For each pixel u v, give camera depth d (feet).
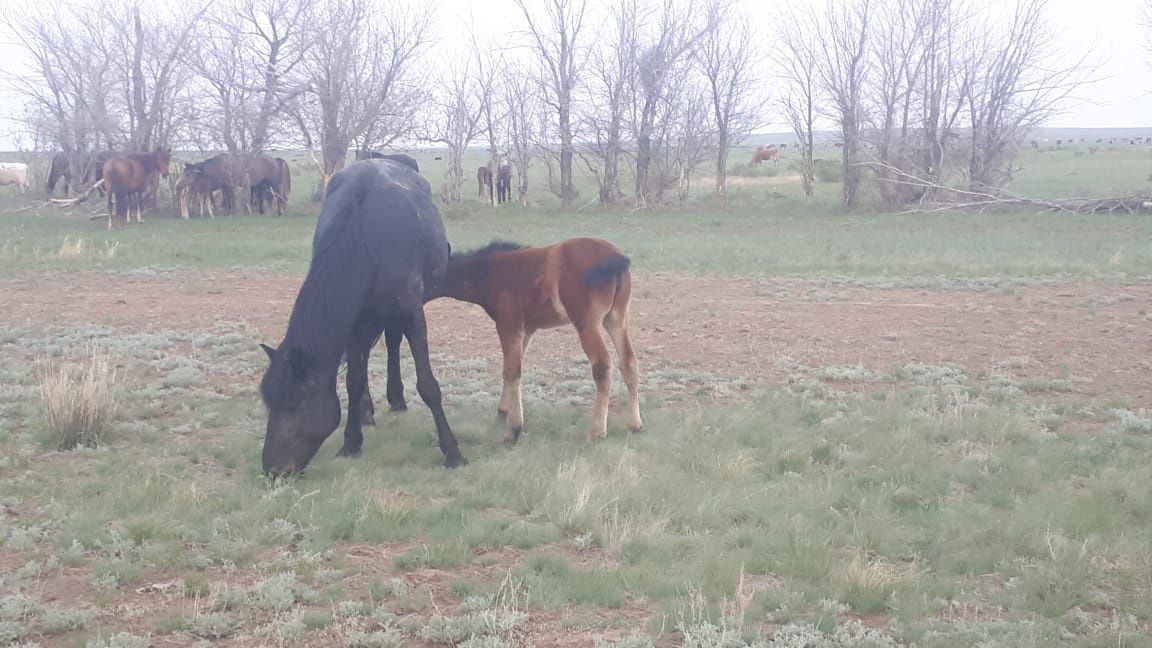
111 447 24.68
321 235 23.52
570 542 19.07
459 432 26.50
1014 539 18.72
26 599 15.66
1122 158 202.28
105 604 15.89
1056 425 27.20
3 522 19.17
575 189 132.05
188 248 69.97
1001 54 108.99
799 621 15.53
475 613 15.62
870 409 28.53
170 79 111.14
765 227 91.15
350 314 22.57
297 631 14.90
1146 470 22.53
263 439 25.34
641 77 116.47
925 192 108.37
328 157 113.50
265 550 18.37
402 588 16.51
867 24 113.29
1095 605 16.31
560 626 15.40
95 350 32.86
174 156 130.52
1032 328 40.68
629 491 20.99
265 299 48.44
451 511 20.29
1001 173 111.14
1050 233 78.28
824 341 38.70
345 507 20.08
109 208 89.40
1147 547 18.22
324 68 109.81
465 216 103.09
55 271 57.47
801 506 20.61
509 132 126.21
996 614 16.02
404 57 115.65
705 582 16.80
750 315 44.11
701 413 27.89
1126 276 53.67
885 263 59.88
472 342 38.99
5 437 24.71
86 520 18.88
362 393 24.77
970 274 55.52
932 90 110.32
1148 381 32.04
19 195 129.80
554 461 23.85
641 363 35.29
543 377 32.96
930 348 37.35
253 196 112.37
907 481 22.35
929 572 17.58
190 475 22.52
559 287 25.49
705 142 122.72
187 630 15.07
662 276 56.59
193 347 36.91
